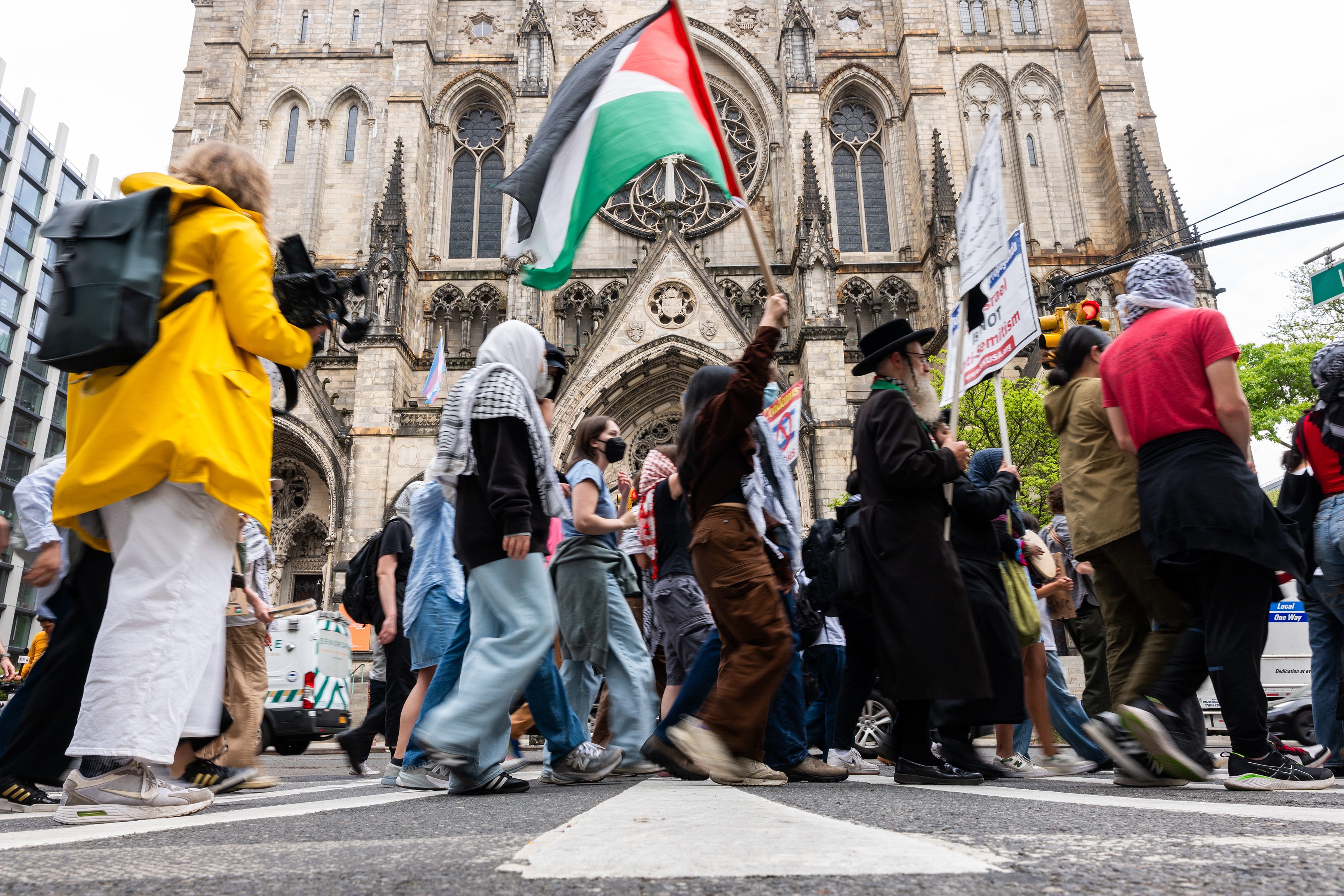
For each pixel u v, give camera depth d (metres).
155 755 3.45
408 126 40.19
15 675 8.59
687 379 36.34
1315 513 6.80
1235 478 4.38
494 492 4.37
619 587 7.04
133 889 1.60
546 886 1.54
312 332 4.36
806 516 31.97
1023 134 41.31
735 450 4.54
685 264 35.50
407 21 41.56
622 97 5.38
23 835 2.61
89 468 3.53
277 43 42.91
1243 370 41.12
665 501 6.78
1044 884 1.51
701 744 4.32
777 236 39.78
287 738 17.23
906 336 5.40
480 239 40.69
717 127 5.35
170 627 3.53
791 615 5.72
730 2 42.84
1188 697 4.77
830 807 3.07
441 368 15.78
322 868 1.80
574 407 33.88
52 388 60.59
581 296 38.28
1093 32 41.41
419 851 2.04
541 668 5.93
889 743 5.80
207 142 4.39
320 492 37.66
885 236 40.47
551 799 4.17
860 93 42.62
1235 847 1.92
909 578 4.80
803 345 33.62
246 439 3.79
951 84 41.75
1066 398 5.78
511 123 41.81
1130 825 2.40
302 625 17.38
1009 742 7.32
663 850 1.85
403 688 8.30
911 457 4.82
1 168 57.34
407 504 8.46
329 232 40.19
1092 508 5.30
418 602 7.16
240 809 3.85
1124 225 38.44
